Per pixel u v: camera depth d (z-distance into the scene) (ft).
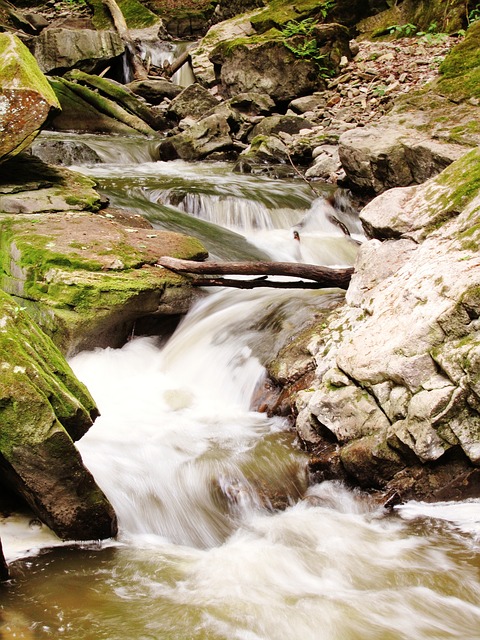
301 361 18.57
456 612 11.68
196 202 31.27
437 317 15.19
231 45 51.11
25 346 13.11
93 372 19.94
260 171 38.93
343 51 50.16
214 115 44.57
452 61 34.65
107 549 13.38
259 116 47.88
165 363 21.03
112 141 45.19
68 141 39.04
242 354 20.02
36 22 64.54
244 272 21.98
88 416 13.41
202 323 21.76
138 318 21.35
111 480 14.88
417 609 11.69
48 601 11.60
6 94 24.20
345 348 16.81
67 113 48.60
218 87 53.67
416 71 46.19
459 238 17.38
